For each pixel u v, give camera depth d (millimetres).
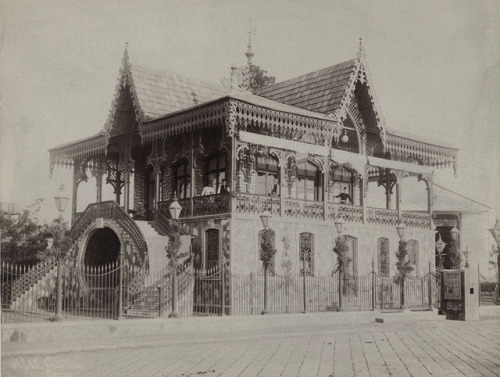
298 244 29281
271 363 15695
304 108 32375
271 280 27906
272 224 28406
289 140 29109
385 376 14141
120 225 28672
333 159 30906
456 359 16531
